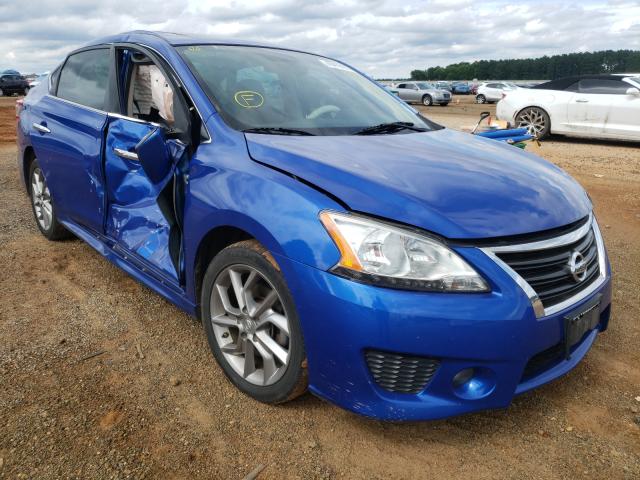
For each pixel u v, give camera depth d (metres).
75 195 3.51
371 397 1.92
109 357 2.66
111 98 3.20
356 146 2.51
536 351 1.98
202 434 2.13
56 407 2.25
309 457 2.03
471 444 2.13
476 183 2.20
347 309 1.85
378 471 1.98
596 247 2.46
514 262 1.98
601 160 8.63
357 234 1.88
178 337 2.87
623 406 2.38
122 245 3.09
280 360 2.18
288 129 2.66
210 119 2.58
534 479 1.96
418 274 1.84
